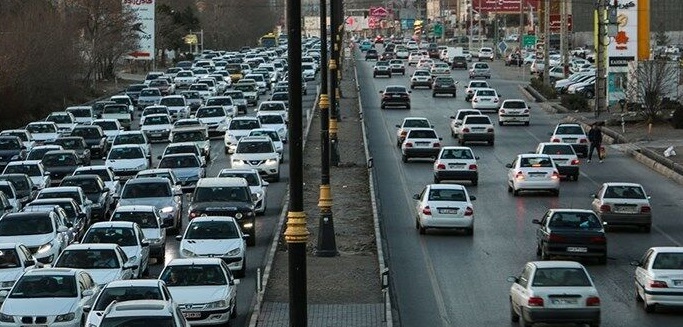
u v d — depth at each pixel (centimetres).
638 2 12100
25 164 7712
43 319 3725
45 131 10325
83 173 7306
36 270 3962
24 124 12450
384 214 6625
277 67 18750
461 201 5906
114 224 4953
